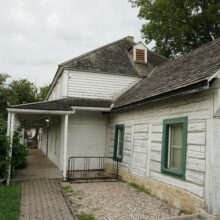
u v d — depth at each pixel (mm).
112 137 12430
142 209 6512
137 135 9555
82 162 12891
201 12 20750
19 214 5879
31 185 9102
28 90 36500
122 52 15492
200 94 6137
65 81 12852
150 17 21531
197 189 5949
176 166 7262
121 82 13797
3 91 31594
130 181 9766
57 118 14539
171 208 6637
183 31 20469
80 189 8656
